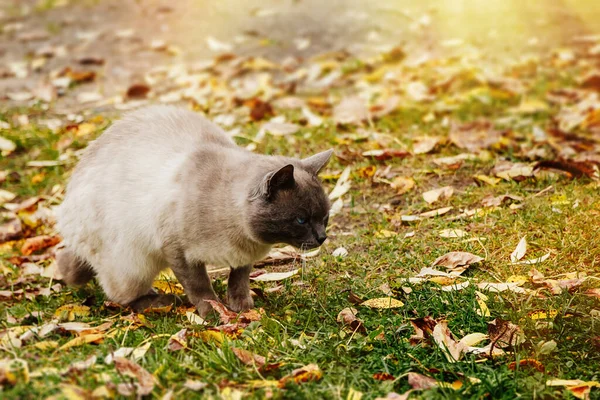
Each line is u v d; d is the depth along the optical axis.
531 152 6.02
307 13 10.17
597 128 6.93
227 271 4.87
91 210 4.39
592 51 8.52
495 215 5.02
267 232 3.98
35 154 6.57
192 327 3.97
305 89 7.95
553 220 4.85
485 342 3.82
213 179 4.04
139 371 3.40
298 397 3.31
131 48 9.25
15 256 5.12
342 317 4.05
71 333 3.99
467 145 6.19
